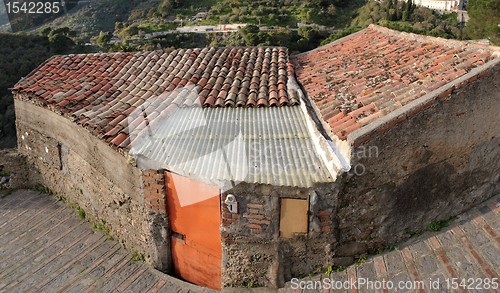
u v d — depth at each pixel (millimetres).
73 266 5812
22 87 7426
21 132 7844
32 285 5535
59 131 6879
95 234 6504
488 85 4789
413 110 4410
